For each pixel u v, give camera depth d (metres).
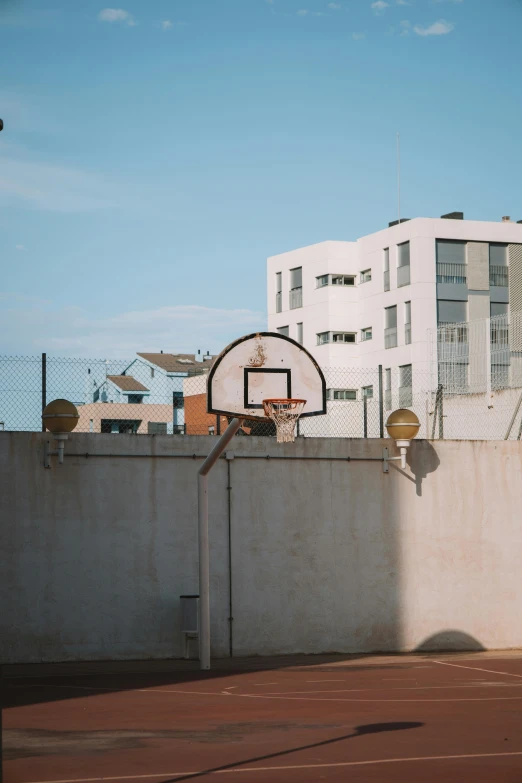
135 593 19.38
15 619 18.66
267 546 20.33
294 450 20.69
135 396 73.50
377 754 9.23
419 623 21.22
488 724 11.05
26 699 13.35
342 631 20.66
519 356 28.62
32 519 18.92
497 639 21.70
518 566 22.05
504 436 26.09
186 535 19.80
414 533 21.39
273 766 8.65
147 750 9.45
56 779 8.06
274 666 18.14
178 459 19.92
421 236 63.19
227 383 17.27
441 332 35.53
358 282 69.06
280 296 72.94
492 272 64.38
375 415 36.53
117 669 17.61
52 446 19.16
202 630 17.28
